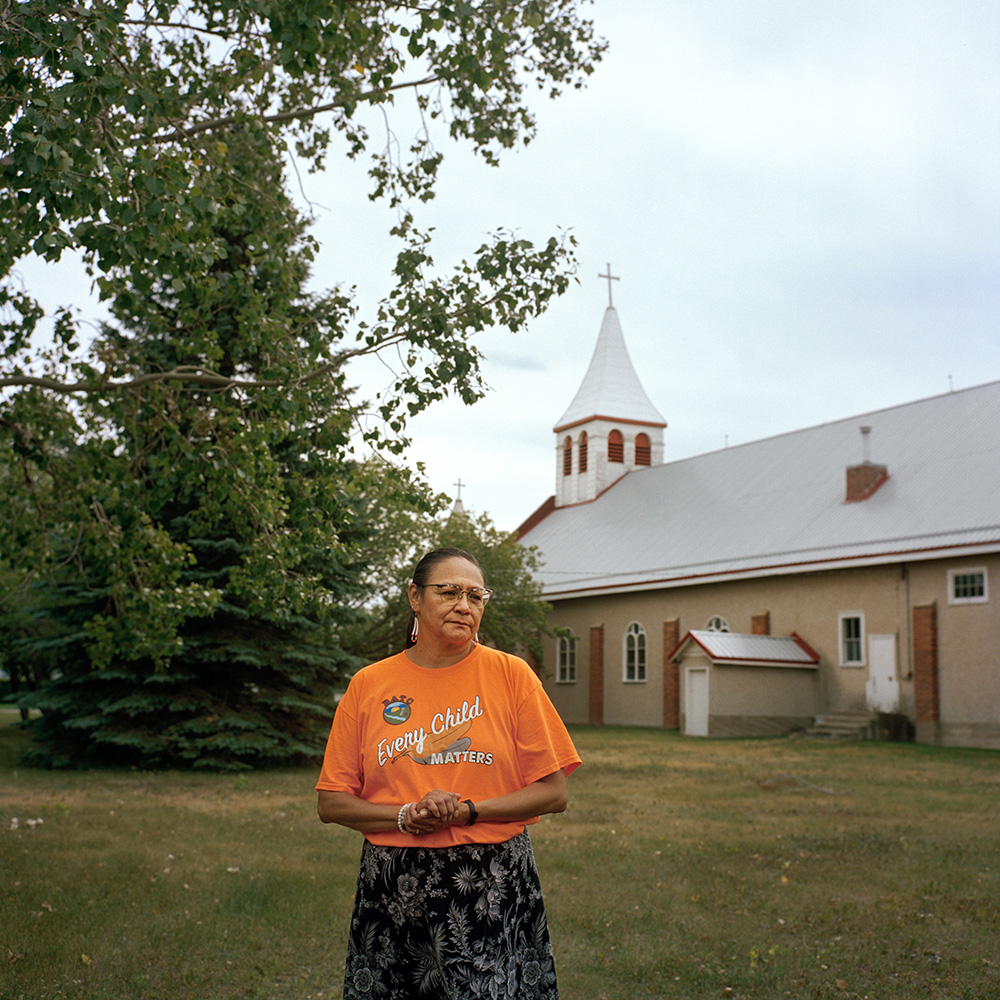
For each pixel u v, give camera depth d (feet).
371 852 10.53
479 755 10.59
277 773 59.62
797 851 32.68
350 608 66.64
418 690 10.93
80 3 20.89
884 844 33.88
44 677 95.76
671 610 122.62
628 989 18.42
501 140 34.19
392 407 28.53
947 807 45.42
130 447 36.14
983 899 25.29
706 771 63.36
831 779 58.34
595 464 160.56
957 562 91.91
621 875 28.17
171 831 35.09
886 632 97.50
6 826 35.76
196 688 62.75
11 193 24.47
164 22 27.40
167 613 34.83
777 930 22.36
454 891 10.15
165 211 21.61
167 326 35.06
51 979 17.83
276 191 34.17
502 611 112.37
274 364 32.30
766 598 110.63
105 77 20.27
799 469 123.03
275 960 19.57
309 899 24.34
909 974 19.03
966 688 89.76
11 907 22.43
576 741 94.84
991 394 107.96
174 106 29.53
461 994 9.83
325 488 30.83
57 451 37.14
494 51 28.27
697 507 132.98
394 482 29.58
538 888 10.74
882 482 107.96
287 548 32.09
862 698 99.86
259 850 31.45
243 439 31.37
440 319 27.37
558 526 160.76
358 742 10.98
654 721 122.72
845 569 102.06
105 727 60.64
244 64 29.45
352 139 34.40
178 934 20.98
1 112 19.44
